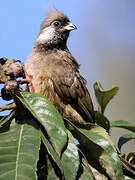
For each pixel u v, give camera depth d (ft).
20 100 19.77
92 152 21.09
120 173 20.49
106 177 21.01
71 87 34.88
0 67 21.98
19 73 22.35
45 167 20.15
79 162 19.47
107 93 28.19
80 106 35.83
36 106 20.25
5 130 20.43
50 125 19.40
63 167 19.35
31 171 16.66
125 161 25.02
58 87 34.17
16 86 20.29
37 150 17.84
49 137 19.03
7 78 21.54
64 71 34.78
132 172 24.54
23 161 17.10
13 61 22.56
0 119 21.58
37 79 33.88
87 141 20.86
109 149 20.72
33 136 18.85
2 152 17.53
